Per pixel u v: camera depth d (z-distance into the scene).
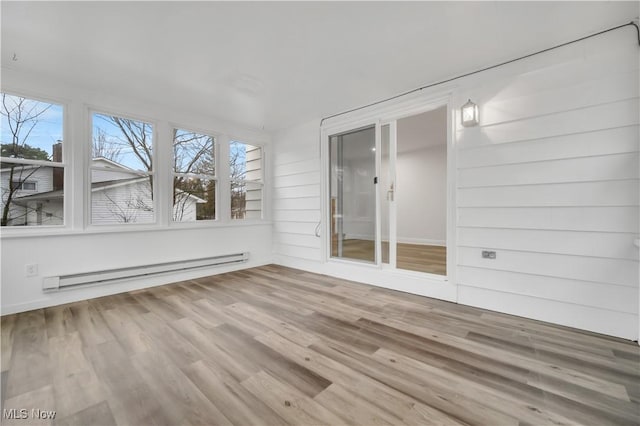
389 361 1.76
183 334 2.14
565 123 2.23
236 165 4.46
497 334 2.12
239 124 4.39
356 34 2.17
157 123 3.57
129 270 3.23
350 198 3.81
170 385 1.52
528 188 2.39
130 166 3.37
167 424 1.25
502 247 2.52
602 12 1.91
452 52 2.39
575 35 2.15
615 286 2.05
